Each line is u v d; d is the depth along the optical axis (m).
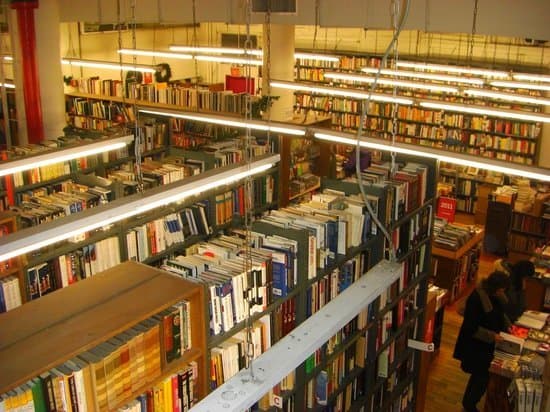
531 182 10.55
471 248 8.79
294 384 4.09
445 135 12.37
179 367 3.24
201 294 3.29
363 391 5.02
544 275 6.75
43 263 4.56
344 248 4.41
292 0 7.36
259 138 7.50
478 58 12.19
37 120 9.92
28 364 2.57
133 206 3.08
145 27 14.35
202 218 5.83
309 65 13.85
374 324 4.85
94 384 2.79
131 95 11.35
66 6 9.95
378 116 13.08
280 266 3.87
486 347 5.71
